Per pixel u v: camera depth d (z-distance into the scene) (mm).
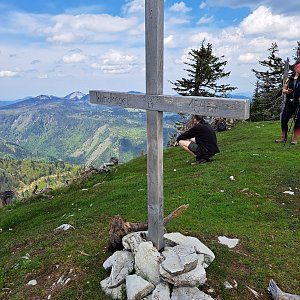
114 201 4410
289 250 2598
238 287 2062
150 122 2064
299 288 2152
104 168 7734
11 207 6711
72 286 2223
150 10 1943
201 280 1917
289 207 3486
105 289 2088
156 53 1964
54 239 3154
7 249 3484
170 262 1958
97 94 2389
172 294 1887
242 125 9656
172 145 9680
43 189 7352
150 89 2031
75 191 6176
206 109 1801
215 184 4203
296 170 4500
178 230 2859
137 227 2422
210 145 5195
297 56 10117
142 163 7375
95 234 3051
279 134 7285
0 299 2342
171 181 4582
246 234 2840
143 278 2031
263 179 4254
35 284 2393
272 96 16297
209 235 2760
